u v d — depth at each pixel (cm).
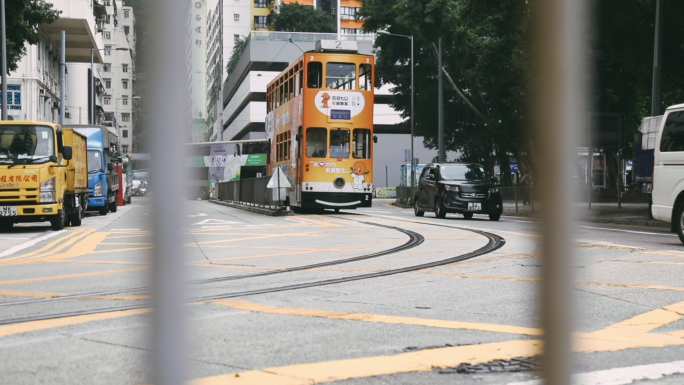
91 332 586
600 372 449
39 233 2048
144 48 99
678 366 469
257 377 432
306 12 10219
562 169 107
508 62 4009
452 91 4962
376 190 8606
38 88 5266
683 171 1494
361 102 3050
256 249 1435
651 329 605
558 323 124
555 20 102
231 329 601
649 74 3041
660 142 1572
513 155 5094
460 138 5341
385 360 484
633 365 472
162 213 115
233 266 1113
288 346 532
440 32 4247
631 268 1042
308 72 3011
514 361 477
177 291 129
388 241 1612
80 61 7106
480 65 4119
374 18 4788
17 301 771
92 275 1018
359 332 588
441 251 1341
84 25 5700
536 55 104
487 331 589
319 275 992
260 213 3391
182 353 147
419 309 707
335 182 3022
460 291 829
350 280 934
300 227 2211
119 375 437
